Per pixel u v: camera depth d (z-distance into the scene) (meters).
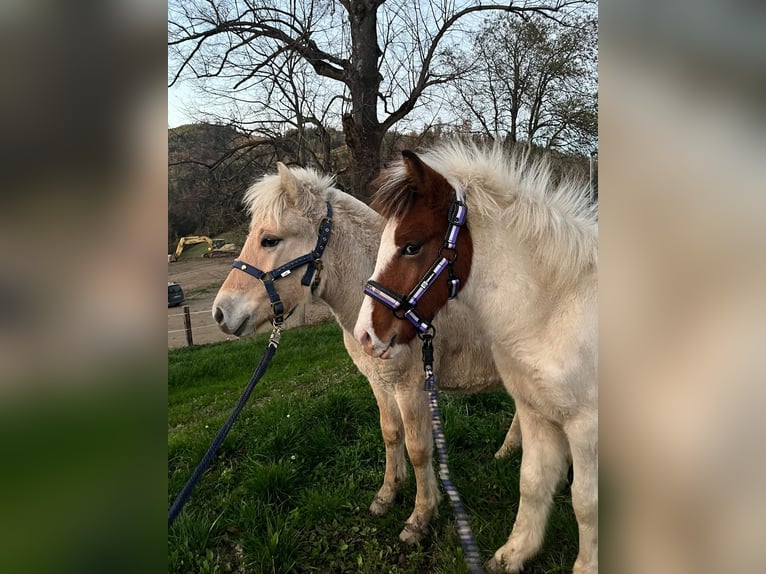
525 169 2.08
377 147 9.67
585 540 2.03
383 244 1.91
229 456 3.63
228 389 6.43
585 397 1.85
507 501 2.80
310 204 2.61
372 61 9.44
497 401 4.07
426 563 2.48
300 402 4.33
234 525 2.80
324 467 3.30
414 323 1.84
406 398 2.53
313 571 2.47
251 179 11.20
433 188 1.82
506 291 1.88
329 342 8.72
